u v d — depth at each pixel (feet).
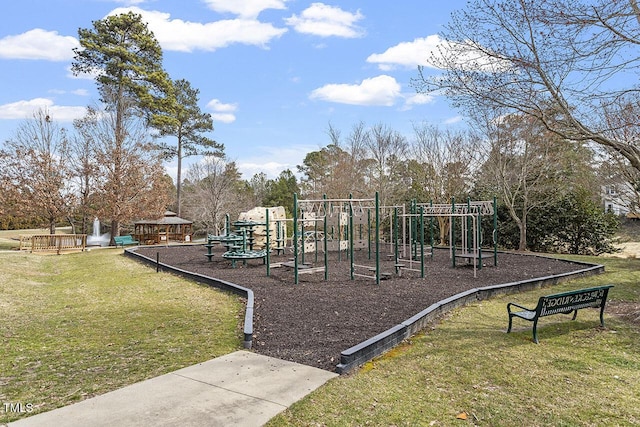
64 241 67.51
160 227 105.29
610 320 21.06
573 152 55.42
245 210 117.80
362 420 10.76
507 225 61.72
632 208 50.65
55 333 19.34
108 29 87.10
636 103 22.52
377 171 88.89
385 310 22.72
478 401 11.89
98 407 11.46
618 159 44.24
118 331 19.60
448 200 70.49
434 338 18.01
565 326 19.80
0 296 28.30
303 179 133.49
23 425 10.43
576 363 14.98
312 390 12.56
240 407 11.43
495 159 59.67
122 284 33.32
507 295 27.63
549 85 21.44
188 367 14.62
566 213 56.13
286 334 18.62
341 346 16.80
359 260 46.06
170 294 28.66
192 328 19.98
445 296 26.14
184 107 115.96
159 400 11.89
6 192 77.71
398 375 13.85
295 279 31.71
